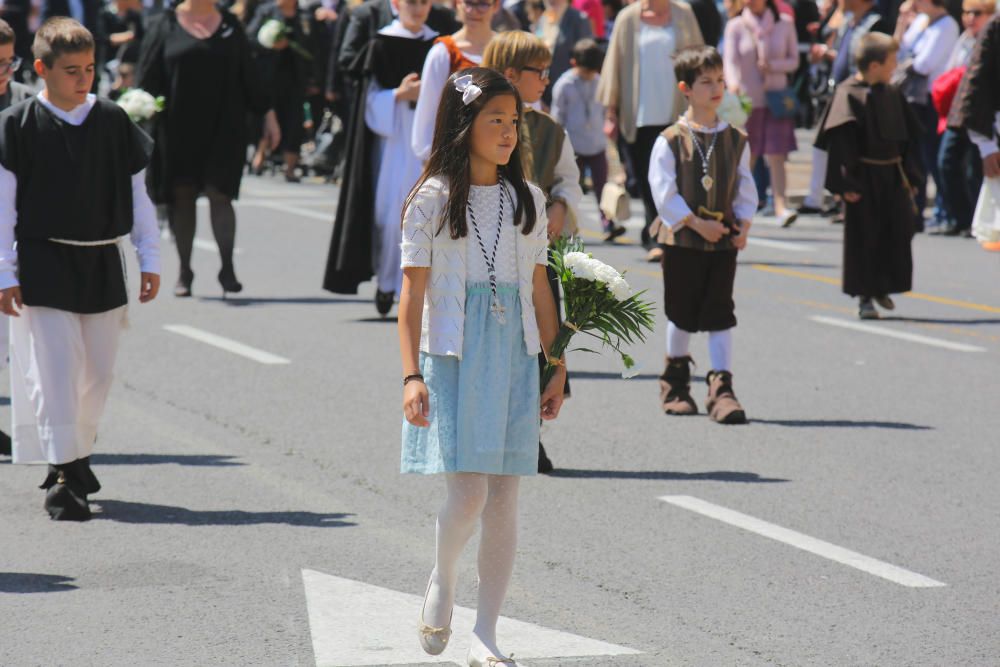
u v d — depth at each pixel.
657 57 38.22
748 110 28.00
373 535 17.47
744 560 16.70
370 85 30.23
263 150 61.31
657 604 15.26
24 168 17.62
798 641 14.31
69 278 17.72
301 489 19.36
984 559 16.91
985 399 25.12
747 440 22.23
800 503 19.00
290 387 25.16
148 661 13.62
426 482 19.77
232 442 21.69
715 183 23.09
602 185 43.47
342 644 14.08
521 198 13.25
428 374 13.05
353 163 30.67
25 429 18.17
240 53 33.41
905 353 28.91
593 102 43.03
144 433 22.16
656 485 19.73
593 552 16.91
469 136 13.05
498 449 12.95
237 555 16.67
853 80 31.53
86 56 17.58
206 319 31.33
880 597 15.59
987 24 32.16
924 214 49.56
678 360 24.02
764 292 35.44
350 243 30.83
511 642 14.13
